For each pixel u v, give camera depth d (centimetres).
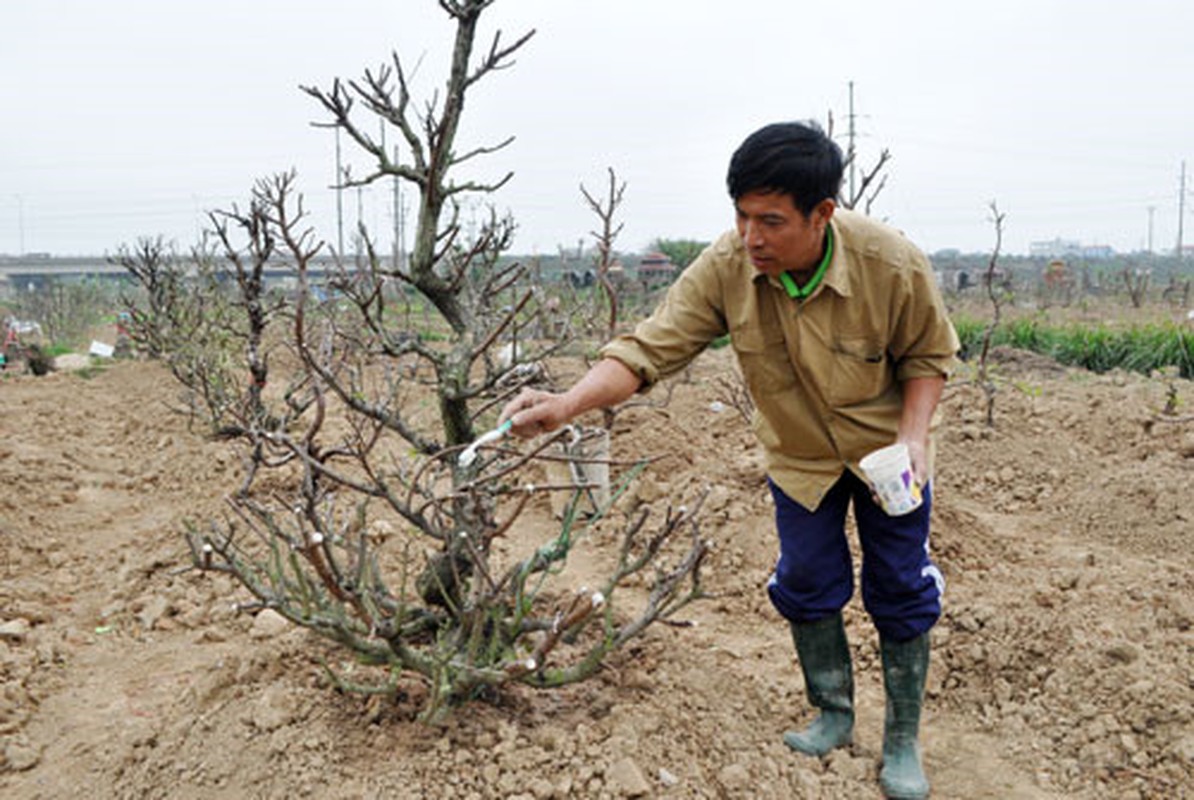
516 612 305
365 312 310
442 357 321
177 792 284
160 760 298
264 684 330
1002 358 1415
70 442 830
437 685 278
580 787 276
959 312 2380
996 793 303
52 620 454
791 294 265
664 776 284
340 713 308
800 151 238
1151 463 638
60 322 2362
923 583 292
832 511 296
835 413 280
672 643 372
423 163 312
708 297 283
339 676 331
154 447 815
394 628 283
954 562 493
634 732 299
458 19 295
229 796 279
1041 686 356
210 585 480
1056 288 3275
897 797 290
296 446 284
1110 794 297
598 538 555
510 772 279
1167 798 291
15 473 675
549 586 471
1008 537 550
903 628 293
